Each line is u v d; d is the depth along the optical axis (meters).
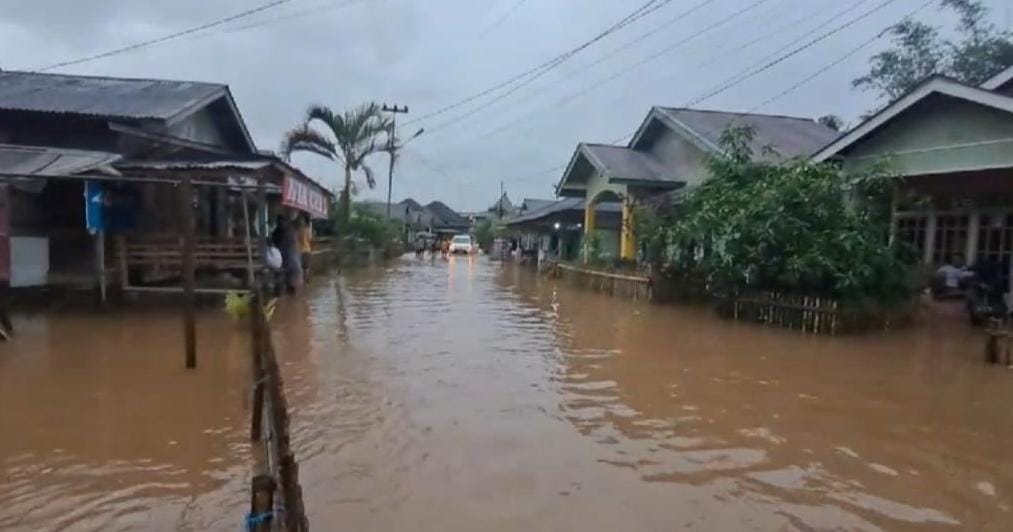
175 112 13.74
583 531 4.09
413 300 17.05
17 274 11.99
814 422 6.44
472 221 85.94
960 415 6.73
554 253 34.28
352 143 27.84
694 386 7.83
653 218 17.56
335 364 8.64
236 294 11.69
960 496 4.74
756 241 12.73
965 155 11.93
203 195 14.53
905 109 12.61
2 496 4.41
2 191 11.54
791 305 12.30
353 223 33.25
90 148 14.20
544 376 8.27
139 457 5.11
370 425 6.08
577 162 24.64
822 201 12.48
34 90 15.13
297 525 2.75
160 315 11.93
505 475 4.96
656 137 22.95
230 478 4.73
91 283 12.76
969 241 13.58
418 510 4.33
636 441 5.82
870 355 9.79
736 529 4.18
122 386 7.13
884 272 11.93
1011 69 12.05
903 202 13.36
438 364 8.84
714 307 14.90
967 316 12.95
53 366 8.02
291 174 14.22
